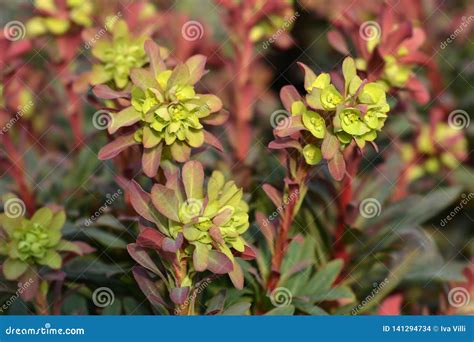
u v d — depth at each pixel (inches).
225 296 27.5
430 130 32.7
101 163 32.2
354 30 30.3
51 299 29.0
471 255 32.8
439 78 34.2
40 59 32.2
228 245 25.9
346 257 31.1
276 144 26.3
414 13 33.2
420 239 31.1
